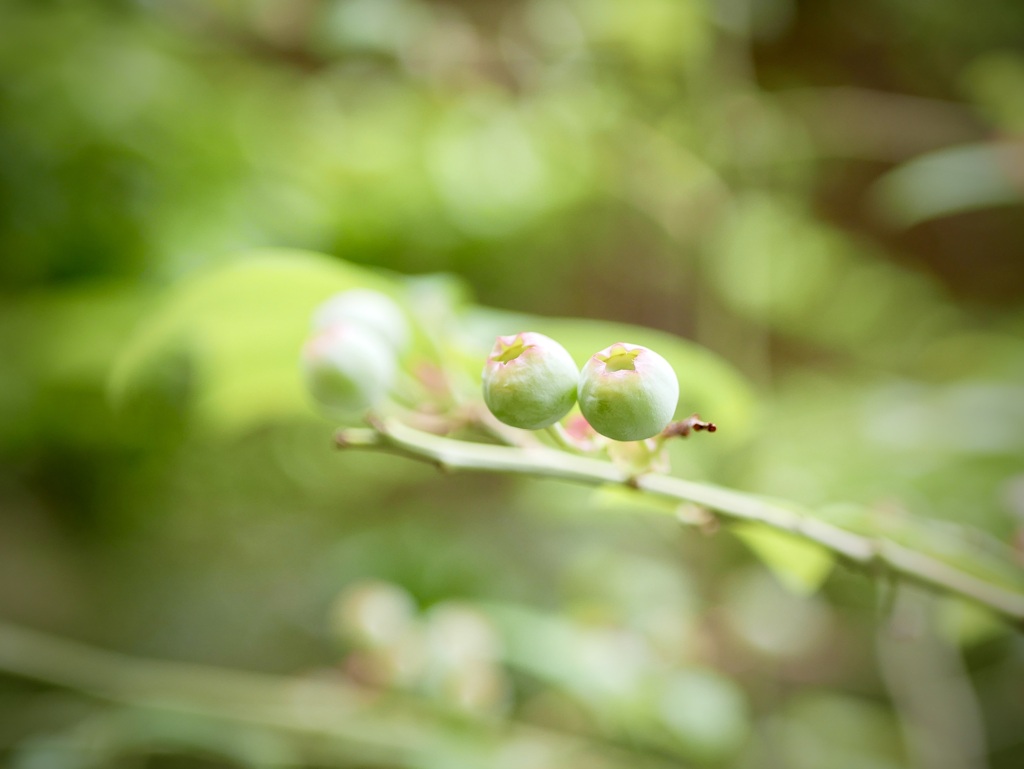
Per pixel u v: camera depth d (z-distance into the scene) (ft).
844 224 2.86
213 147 1.69
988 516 1.48
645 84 1.89
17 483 2.15
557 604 2.08
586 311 2.47
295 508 2.46
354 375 0.78
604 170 1.94
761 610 1.58
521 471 0.77
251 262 0.82
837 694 1.75
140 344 0.85
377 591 1.13
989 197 1.61
